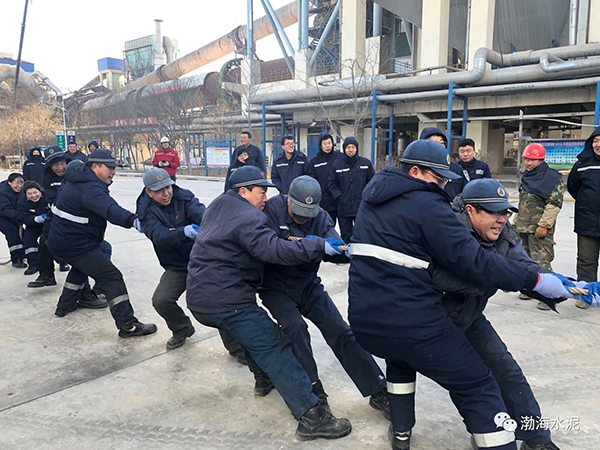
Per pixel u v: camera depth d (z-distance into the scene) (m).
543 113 20.41
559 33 21.67
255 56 32.41
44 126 40.19
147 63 63.12
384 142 26.16
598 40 17.62
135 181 22.88
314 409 2.47
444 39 21.20
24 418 2.71
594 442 2.37
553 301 2.01
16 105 42.03
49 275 5.41
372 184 2.09
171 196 3.53
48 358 3.51
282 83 29.08
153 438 2.49
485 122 21.70
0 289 5.33
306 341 2.71
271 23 29.80
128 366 3.37
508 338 3.69
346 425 2.49
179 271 3.54
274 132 28.23
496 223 2.09
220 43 39.72
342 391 2.98
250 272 2.56
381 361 3.43
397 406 2.26
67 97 50.88
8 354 3.58
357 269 2.07
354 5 24.34
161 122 30.27
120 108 36.25
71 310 4.47
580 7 18.23
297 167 6.42
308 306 2.80
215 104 31.83
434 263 2.02
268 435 2.51
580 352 3.43
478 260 1.86
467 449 2.35
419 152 2.03
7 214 6.25
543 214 4.50
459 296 2.12
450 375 2.00
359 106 20.94
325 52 29.94
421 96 17.73
